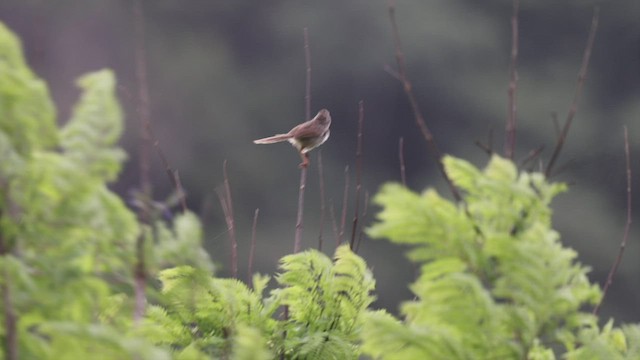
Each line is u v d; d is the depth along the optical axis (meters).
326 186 61.03
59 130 6.50
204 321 9.10
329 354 9.54
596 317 7.67
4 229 6.21
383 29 72.06
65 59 55.28
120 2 60.56
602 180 65.62
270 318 9.72
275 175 64.81
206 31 72.44
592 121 70.25
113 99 6.53
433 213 7.21
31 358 6.20
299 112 71.62
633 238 62.09
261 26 73.50
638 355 7.82
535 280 7.12
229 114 70.38
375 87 71.56
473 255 7.15
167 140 67.75
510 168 7.72
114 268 6.59
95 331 5.84
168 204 6.83
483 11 74.31
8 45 6.41
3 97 6.31
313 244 55.28
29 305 6.18
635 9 72.12
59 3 59.22
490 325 6.99
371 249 42.12
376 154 66.62
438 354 6.85
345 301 9.87
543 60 73.12
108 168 6.45
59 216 6.32
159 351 5.97
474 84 71.75
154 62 69.56
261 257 54.22
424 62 72.31
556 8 73.81
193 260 6.71
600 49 73.31
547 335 7.28
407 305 7.16
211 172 66.19
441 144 69.50
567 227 62.50
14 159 6.12
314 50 72.69
